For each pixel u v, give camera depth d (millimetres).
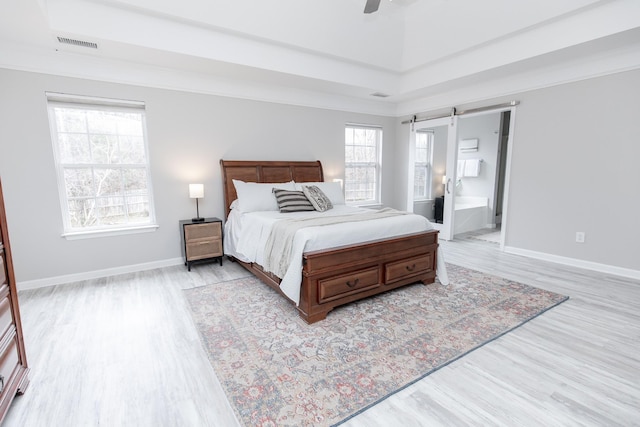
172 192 3842
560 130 3754
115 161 3590
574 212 3732
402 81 4875
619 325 2357
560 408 1548
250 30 3232
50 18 2504
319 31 3523
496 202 6477
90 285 3246
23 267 3123
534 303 2738
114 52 3064
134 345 2145
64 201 3326
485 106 4488
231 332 2305
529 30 3324
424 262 3164
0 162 2963
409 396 1646
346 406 1571
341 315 2562
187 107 3820
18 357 1684
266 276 3064
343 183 5359
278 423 1466
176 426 1467
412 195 5801
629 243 3350
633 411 1525
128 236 3621
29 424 1477
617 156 3352
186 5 2818
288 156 4699
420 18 3811
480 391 1675
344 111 5234
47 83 3070
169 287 3193
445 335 2230
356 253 2643
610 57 3270
